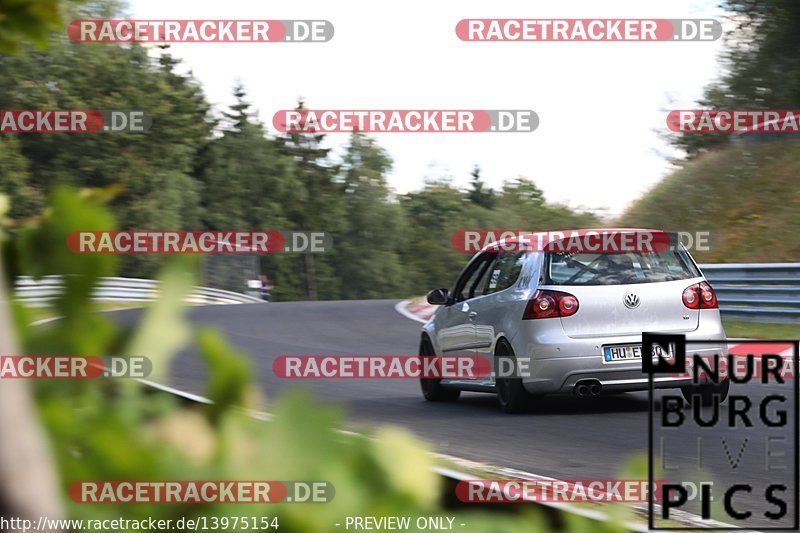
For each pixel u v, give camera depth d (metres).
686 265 26.88
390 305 85.62
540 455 19.70
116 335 1.98
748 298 56.62
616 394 30.05
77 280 2.04
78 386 1.97
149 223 148.50
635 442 21.00
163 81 159.62
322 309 80.44
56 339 2.00
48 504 1.61
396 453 2.00
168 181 154.25
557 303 25.95
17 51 3.58
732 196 92.31
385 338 53.97
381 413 26.92
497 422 24.86
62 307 2.02
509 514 2.28
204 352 1.94
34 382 1.96
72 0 3.55
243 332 57.44
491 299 28.02
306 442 1.93
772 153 93.69
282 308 81.81
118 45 145.38
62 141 138.88
